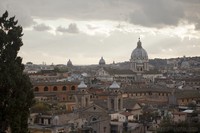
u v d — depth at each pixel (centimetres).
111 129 12700
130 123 12619
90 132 12306
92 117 14300
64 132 11656
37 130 10931
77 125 13162
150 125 12156
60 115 13088
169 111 15075
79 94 17450
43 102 17275
